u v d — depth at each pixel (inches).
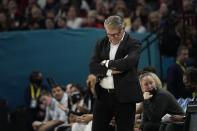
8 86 1205.7
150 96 749.9
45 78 1203.9
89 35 1205.1
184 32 1142.3
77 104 994.1
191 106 579.8
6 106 1114.7
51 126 1007.6
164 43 1173.7
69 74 1210.6
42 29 1270.9
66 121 1016.2
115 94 603.2
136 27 1296.8
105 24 601.6
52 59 1212.5
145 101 757.3
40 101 1122.7
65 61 1213.1
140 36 1207.6
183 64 990.4
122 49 604.1
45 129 1008.9
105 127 618.2
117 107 607.2
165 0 1379.2
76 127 887.7
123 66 592.1
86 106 992.9
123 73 602.5
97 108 617.0
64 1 1461.6
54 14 1441.9
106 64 598.9
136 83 606.2
